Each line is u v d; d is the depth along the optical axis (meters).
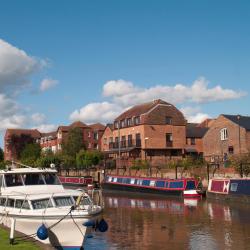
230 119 51.06
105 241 18.11
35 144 84.00
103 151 67.69
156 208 29.17
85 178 50.66
